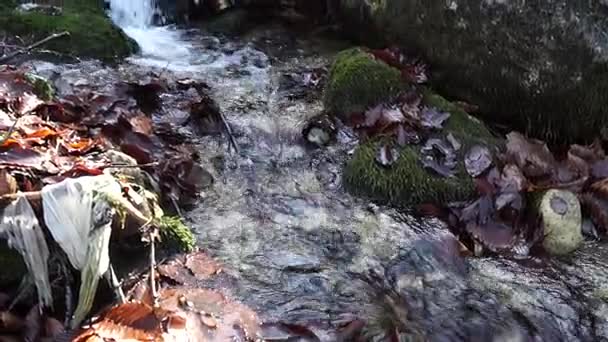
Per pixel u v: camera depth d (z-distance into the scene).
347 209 1.71
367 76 1.99
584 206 1.70
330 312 1.39
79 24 2.41
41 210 1.29
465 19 1.95
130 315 1.23
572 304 1.47
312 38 2.69
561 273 1.55
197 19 3.00
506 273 1.55
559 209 1.62
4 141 1.42
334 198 1.75
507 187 1.68
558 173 1.75
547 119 1.90
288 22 2.86
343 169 1.82
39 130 1.54
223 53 2.56
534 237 1.62
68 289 1.30
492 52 1.92
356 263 1.54
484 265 1.57
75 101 1.84
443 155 1.77
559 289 1.51
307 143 1.93
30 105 1.69
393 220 1.67
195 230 1.58
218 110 1.99
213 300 1.35
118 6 2.79
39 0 2.59
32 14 2.38
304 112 2.09
